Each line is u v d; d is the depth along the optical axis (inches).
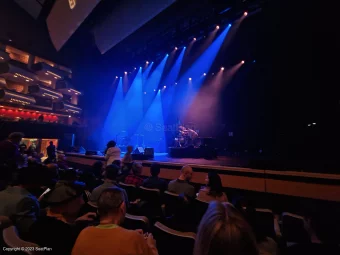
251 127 408.5
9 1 335.6
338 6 221.5
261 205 145.9
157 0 164.9
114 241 39.2
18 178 71.9
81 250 39.4
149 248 44.0
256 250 23.0
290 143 354.0
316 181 127.0
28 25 366.9
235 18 255.4
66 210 67.6
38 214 67.9
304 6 232.7
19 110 373.4
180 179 112.7
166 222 84.3
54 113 431.8
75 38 406.6
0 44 323.3
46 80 409.1
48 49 403.5
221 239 22.6
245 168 156.9
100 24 238.4
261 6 233.1
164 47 336.2
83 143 451.8
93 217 68.6
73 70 453.7
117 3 202.5
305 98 341.1
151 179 121.8
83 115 475.5
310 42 283.3
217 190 90.9
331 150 313.0
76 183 72.7
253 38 307.9
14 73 316.5
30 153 260.8
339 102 307.1
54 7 153.3
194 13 281.7
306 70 323.6
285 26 269.4
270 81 372.5
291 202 134.9
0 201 62.5
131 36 347.9
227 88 421.4
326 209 122.5
